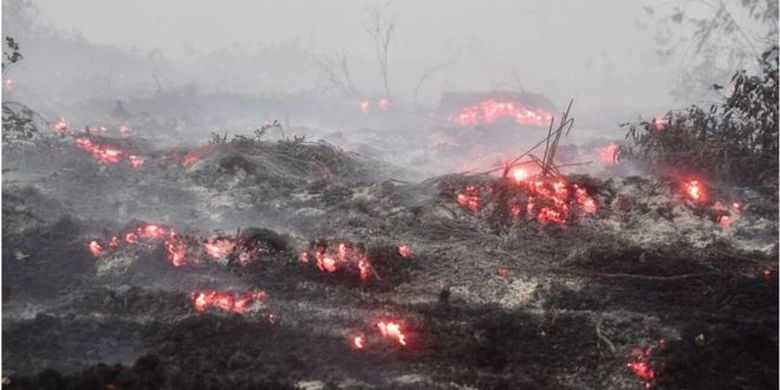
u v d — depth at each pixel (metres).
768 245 36.78
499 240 37.06
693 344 27.53
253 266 32.44
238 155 44.88
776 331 28.94
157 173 44.94
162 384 23.77
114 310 29.23
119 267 32.41
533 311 30.61
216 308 29.27
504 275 33.38
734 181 45.22
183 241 33.44
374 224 37.97
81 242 34.09
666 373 26.17
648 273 33.41
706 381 25.98
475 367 26.50
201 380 24.00
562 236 37.28
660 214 38.84
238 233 34.06
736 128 48.00
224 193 41.62
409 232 37.56
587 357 27.30
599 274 33.47
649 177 41.66
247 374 24.84
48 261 32.75
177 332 27.09
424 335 27.83
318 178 46.50
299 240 34.28
